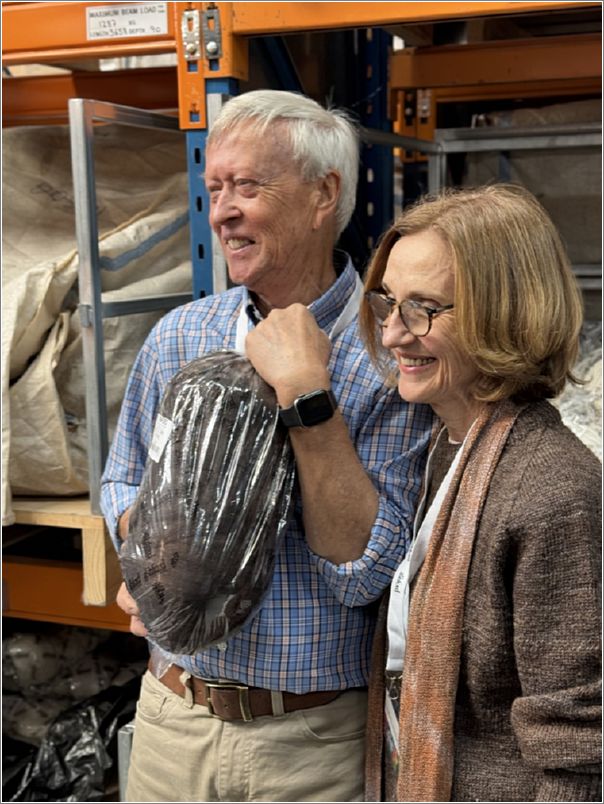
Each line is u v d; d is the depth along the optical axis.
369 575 1.21
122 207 1.91
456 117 2.79
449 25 2.30
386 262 1.12
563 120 2.39
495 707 1.04
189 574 1.08
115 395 1.77
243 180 1.25
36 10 1.65
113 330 1.75
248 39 1.60
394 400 1.26
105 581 1.67
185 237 1.90
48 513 1.69
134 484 1.44
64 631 2.19
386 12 1.38
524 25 2.52
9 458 1.67
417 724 1.06
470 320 0.98
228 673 1.29
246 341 1.18
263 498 1.12
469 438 1.05
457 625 1.02
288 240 1.27
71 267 1.71
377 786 1.25
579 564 0.94
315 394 1.13
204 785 1.33
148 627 1.13
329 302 1.30
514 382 1.03
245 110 1.25
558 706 0.94
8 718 2.11
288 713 1.29
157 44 1.59
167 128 1.76
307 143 1.25
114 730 1.95
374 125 2.26
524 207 1.01
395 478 1.26
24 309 1.64
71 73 2.11
